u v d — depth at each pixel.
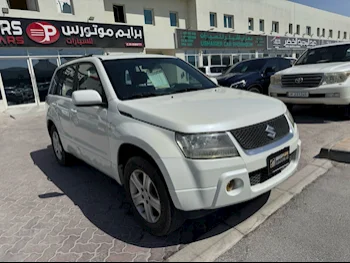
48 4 11.48
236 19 20.52
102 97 2.89
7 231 2.67
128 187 2.64
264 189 2.27
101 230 2.60
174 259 2.13
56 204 3.17
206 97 2.81
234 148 2.10
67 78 3.92
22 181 3.95
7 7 10.52
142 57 3.46
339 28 32.88
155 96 2.88
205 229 2.52
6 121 9.30
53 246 2.39
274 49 23.61
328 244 2.19
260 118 2.33
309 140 4.83
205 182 2.05
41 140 6.46
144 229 2.56
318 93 5.63
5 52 10.55
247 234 2.40
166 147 2.12
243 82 7.35
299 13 26.44
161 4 16.34
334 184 3.18
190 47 17.19
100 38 12.86
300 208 2.73
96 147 3.04
